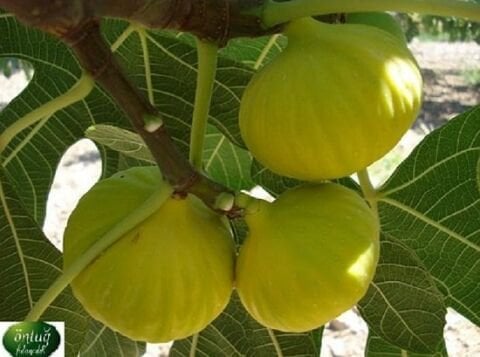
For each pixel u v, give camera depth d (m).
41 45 0.30
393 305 0.30
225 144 0.37
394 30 0.27
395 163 1.29
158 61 0.30
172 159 0.22
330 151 0.22
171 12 0.21
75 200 1.25
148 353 0.94
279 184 0.30
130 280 0.22
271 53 0.34
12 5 0.18
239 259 0.23
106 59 0.21
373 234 0.23
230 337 0.32
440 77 1.75
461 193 0.30
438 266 0.31
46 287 0.28
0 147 0.23
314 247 0.22
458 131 0.30
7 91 1.56
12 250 0.28
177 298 0.22
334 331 0.97
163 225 0.22
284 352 0.32
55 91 0.31
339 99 0.22
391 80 0.22
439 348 0.33
